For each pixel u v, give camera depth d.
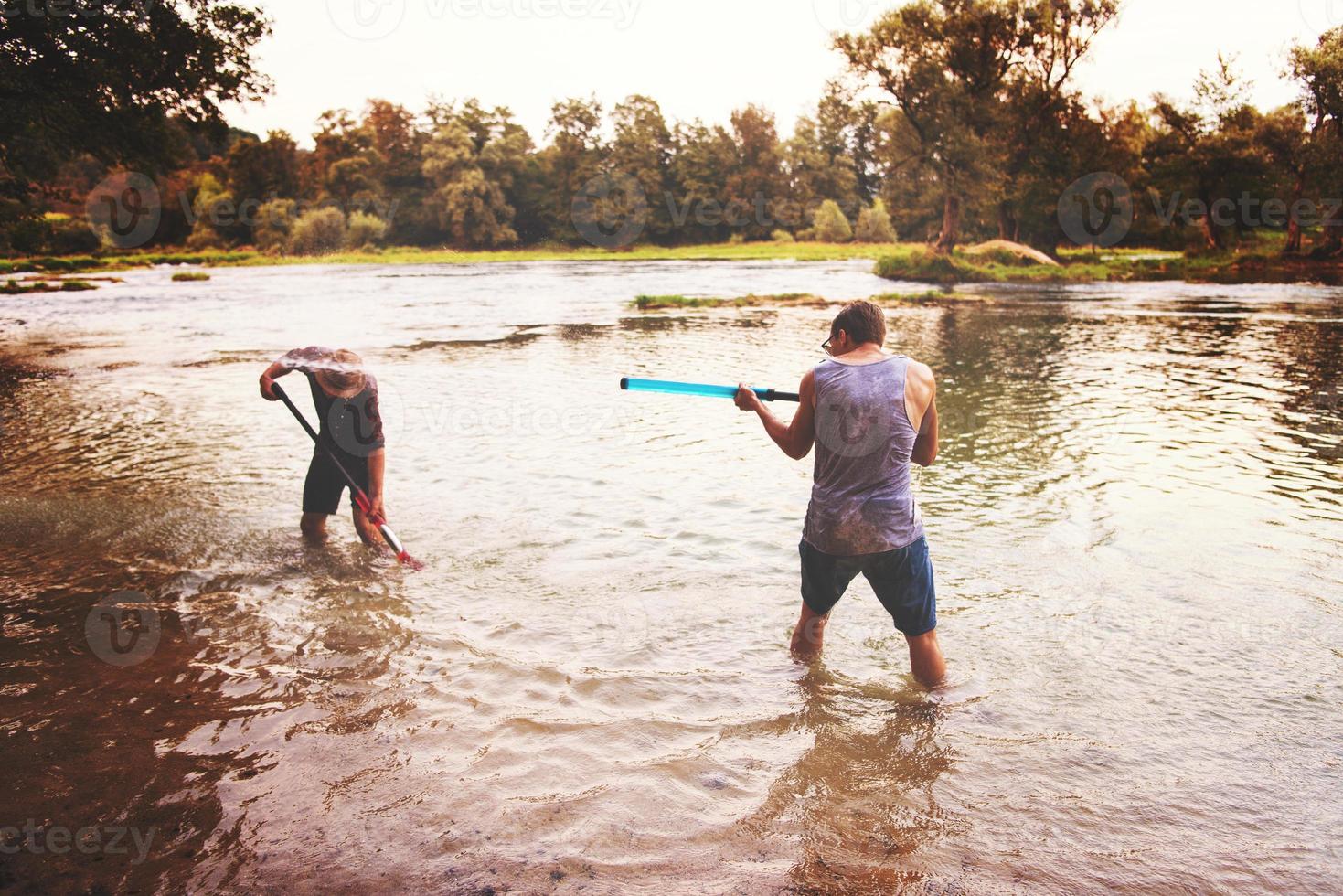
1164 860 2.56
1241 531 5.19
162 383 11.20
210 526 5.55
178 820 2.79
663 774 3.00
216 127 20.16
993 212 49.62
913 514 3.48
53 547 5.21
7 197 22.72
